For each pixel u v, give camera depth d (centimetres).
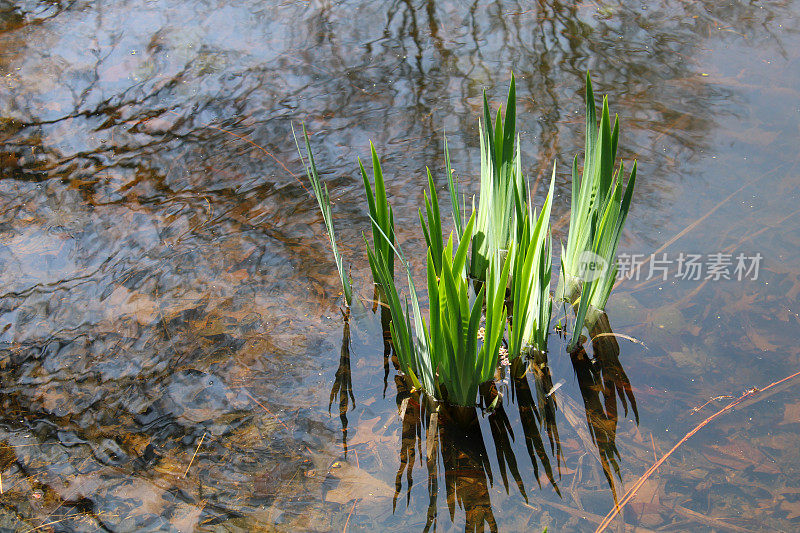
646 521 194
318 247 302
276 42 499
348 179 346
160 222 317
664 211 323
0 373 241
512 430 227
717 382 242
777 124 384
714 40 479
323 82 443
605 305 277
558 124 388
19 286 279
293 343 256
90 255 297
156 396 232
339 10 546
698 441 219
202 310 267
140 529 189
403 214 318
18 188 345
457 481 207
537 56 463
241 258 294
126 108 420
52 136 393
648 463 213
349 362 250
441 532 190
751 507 197
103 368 243
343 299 276
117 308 268
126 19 539
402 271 287
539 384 245
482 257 285
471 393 219
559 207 322
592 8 536
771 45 469
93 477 204
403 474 209
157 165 363
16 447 214
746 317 268
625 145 370
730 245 301
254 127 396
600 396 238
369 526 191
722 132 379
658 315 271
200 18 538
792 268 288
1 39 509
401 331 227
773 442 217
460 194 329
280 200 332
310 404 231
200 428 221
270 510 195
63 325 261
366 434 221
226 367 244
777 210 320
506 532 191
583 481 208
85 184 348
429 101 415
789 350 252
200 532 188
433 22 520
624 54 464
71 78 455
